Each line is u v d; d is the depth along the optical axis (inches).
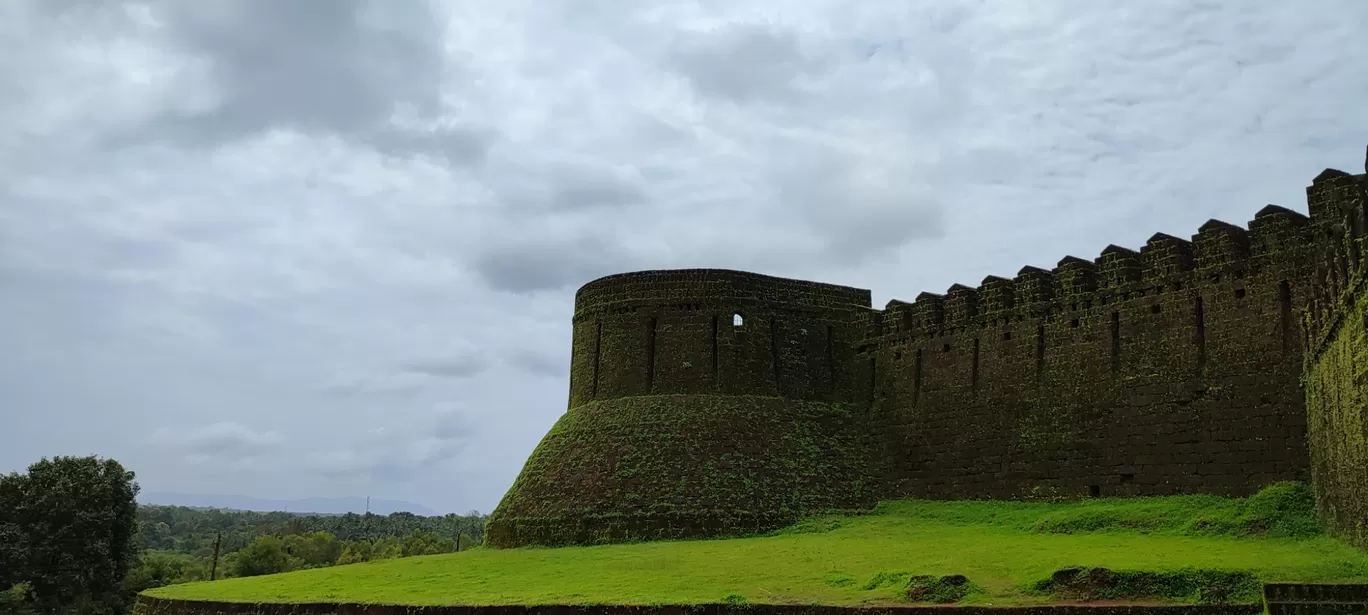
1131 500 1400.1
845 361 1956.2
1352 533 903.7
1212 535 1190.9
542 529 1712.6
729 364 1866.4
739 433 1785.2
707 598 927.0
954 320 1755.7
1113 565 898.7
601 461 1777.8
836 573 1037.8
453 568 1373.0
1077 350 1542.8
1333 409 982.4
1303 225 1290.6
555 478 1800.0
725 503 1660.9
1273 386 1279.5
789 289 1952.5
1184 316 1406.3
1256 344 1309.1
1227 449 1315.2
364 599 1059.3
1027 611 819.4
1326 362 1013.2
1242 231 1370.6
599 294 2010.3
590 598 964.0
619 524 1654.8
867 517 1669.5
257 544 3388.3
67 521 2393.0
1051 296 1620.3
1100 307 1524.4
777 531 1630.2
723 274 1916.8
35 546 2336.4
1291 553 950.4
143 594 1323.8
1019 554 1059.3
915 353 1817.2
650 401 1861.5
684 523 1638.8
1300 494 1186.6
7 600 2231.8
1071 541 1204.5
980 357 1694.1
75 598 2357.3
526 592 1045.2
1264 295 1312.7
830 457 1807.3
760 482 1710.1
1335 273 947.3
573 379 2058.3
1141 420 1428.4
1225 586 813.9
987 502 1608.0
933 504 1678.2
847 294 2000.5
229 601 1138.0
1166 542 1139.9
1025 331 1628.9
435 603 990.4
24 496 2405.3
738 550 1334.9
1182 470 1362.0
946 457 1706.4
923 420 1766.7
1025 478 1569.9
